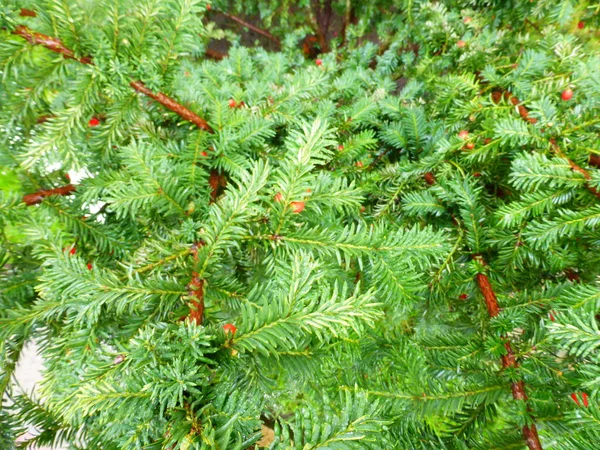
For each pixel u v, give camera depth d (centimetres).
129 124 34
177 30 29
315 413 18
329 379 29
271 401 33
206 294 26
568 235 34
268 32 95
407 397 28
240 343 21
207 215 30
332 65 57
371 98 44
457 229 38
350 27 76
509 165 41
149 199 29
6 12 24
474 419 29
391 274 28
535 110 35
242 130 35
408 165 42
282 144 45
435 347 32
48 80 29
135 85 31
